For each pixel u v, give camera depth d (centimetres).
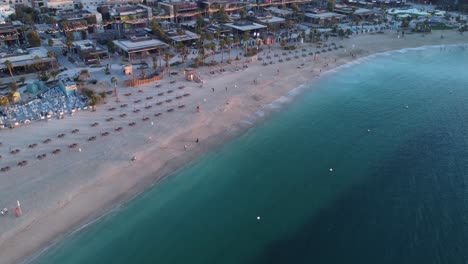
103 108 11188
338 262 6325
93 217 7038
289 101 12594
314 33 19500
